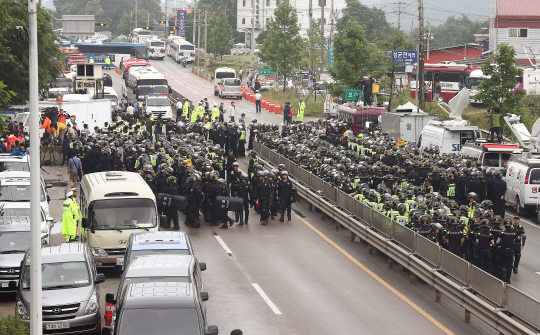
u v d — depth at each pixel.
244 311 26.94
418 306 28.06
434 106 95.56
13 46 63.72
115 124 66.25
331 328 25.20
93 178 34.59
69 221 34.44
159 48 190.62
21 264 25.86
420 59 79.00
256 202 43.81
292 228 41.94
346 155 50.16
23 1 63.75
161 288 20.08
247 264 33.78
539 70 86.00
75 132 62.69
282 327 25.25
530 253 37.88
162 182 40.47
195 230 40.88
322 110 106.38
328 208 42.53
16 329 20.12
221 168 50.25
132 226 31.55
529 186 45.03
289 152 54.28
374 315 26.77
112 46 168.50
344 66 94.00
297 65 125.31
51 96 93.81
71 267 25.39
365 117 77.75
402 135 66.94
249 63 197.38
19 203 36.50
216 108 84.12
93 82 95.00
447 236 31.02
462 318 26.77
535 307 21.33
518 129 55.88
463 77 103.81
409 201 35.41
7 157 45.22
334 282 31.11
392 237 33.00
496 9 124.25
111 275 31.75
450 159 48.12
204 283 30.53
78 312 23.80
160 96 92.94
